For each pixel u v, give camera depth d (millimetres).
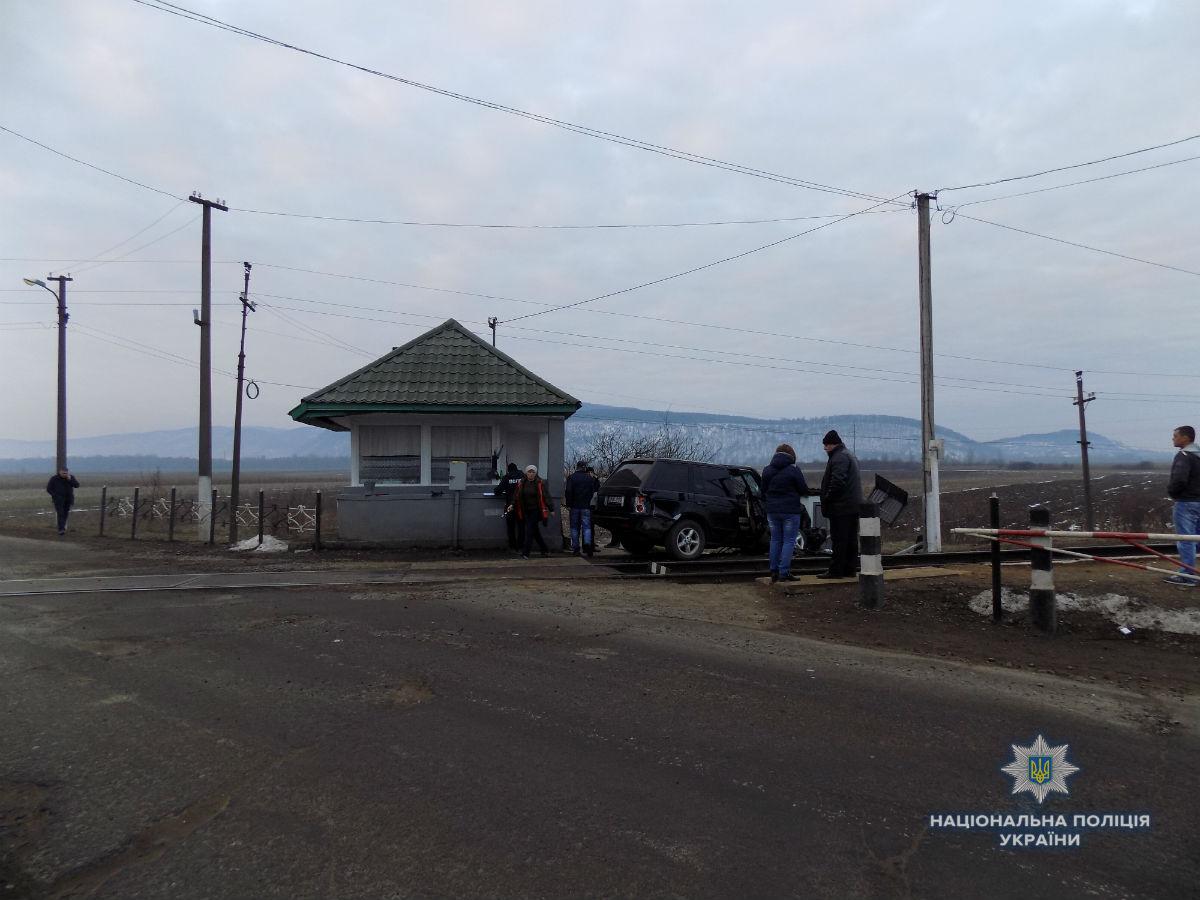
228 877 3295
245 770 4375
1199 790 4188
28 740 4852
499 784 4180
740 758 4547
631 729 5012
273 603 9391
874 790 4141
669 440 30766
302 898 3137
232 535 17125
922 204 15859
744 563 12359
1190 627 7414
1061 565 10562
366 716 5250
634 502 13023
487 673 6277
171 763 4480
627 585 10711
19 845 3580
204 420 18844
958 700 5625
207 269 19484
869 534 8719
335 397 15023
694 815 3840
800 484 10344
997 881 3297
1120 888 3258
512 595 9891
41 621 8461
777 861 3424
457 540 15117
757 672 6332
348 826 3729
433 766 4414
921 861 3443
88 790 4145
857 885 3246
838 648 7184
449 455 15773
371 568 12492
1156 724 5172
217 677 6191
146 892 3188
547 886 3217
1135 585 8656
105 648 7195
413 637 7547
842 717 5250
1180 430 9086
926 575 9930
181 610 8984
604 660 6695
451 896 3146
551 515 15062
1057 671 6473
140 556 14891
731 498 13719
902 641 7453
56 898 3152
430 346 16375
